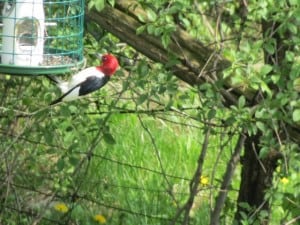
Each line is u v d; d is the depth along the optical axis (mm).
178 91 9875
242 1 9992
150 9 9453
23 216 12219
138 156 13664
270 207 10281
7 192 11836
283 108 9430
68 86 9484
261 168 10531
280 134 9836
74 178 12258
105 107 11367
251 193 10664
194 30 10359
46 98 9945
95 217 12008
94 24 10547
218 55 9820
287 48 9664
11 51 9648
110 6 10047
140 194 12797
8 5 9648
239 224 10727
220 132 10148
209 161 13750
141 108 12406
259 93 9680
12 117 11227
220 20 10008
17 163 12055
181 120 14398
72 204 11883
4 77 11555
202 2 10047
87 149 12352
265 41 9195
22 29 9656
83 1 10109
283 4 9070
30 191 12484
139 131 14195
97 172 12852
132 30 9969
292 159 9453
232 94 9898
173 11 9281
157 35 9344
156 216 12391
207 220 12320
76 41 10180
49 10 10484
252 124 9273
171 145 14070
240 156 10828
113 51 10539
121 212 12484
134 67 10102
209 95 9383
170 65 9570
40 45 9703
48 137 10195
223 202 10438
